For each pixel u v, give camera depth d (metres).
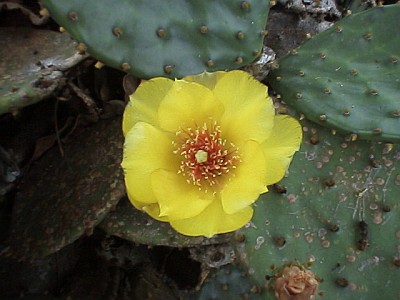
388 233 0.20
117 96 0.22
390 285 0.19
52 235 0.19
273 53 0.23
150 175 0.16
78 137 0.21
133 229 0.20
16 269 0.21
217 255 0.22
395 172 0.20
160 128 0.17
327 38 0.20
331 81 0.19
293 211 0.19
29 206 0.20
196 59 0.18
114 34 0.17
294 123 0.17
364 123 0.19
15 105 0.17
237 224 0.16
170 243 0.20
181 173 0.17
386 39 0.19
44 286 0.22
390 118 0.19
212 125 0.17
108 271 0.22
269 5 0.18
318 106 0.19
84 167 0.20
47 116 0.22
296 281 0.16
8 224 0.21
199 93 0.16
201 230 0.16
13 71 0.19
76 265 0.22
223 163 0.17
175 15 0.17
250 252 0.18
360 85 0.19
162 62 0.17
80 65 0.20
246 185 0.16
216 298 0.22
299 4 0.24
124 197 0.20
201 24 0.17
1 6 0.21
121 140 0.20
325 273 0.19
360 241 0.19
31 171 0.21
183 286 0.22
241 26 0.18
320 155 0.20
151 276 0.22
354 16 0.19
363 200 0.20
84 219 0.19
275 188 0.19
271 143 0.17
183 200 0.16
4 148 0.21
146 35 0.17
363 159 0.20
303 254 0.19
